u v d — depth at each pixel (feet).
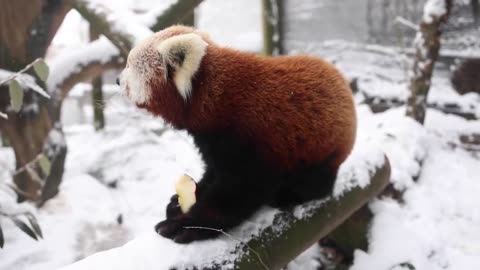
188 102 5.18
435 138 13.82
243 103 5.06
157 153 13.98
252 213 5.52
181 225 5.09
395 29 19.04
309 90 5.32
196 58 5.05
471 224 10.30
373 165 7.91
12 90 6.94
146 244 4.86
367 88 17.87
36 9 9.70
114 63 10.52
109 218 10.86
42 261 8.73
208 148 5.34
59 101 10.53
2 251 8.78
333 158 5.73
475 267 8.73
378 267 8.41
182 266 4.62
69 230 10.01
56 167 10.77
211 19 27.32
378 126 14.19
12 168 12.59
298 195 5.98
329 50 20.80
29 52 9.94
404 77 18.16
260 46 24.22
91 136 16.67
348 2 20.18
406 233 9.08
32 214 7.79
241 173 5.16
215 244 5.03
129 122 16.31
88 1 9.50
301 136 5.18
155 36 5.55
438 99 16.42
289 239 5.71
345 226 8.96
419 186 11.44
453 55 17.63
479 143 13.97
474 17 17.21
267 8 21.91
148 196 12.03
